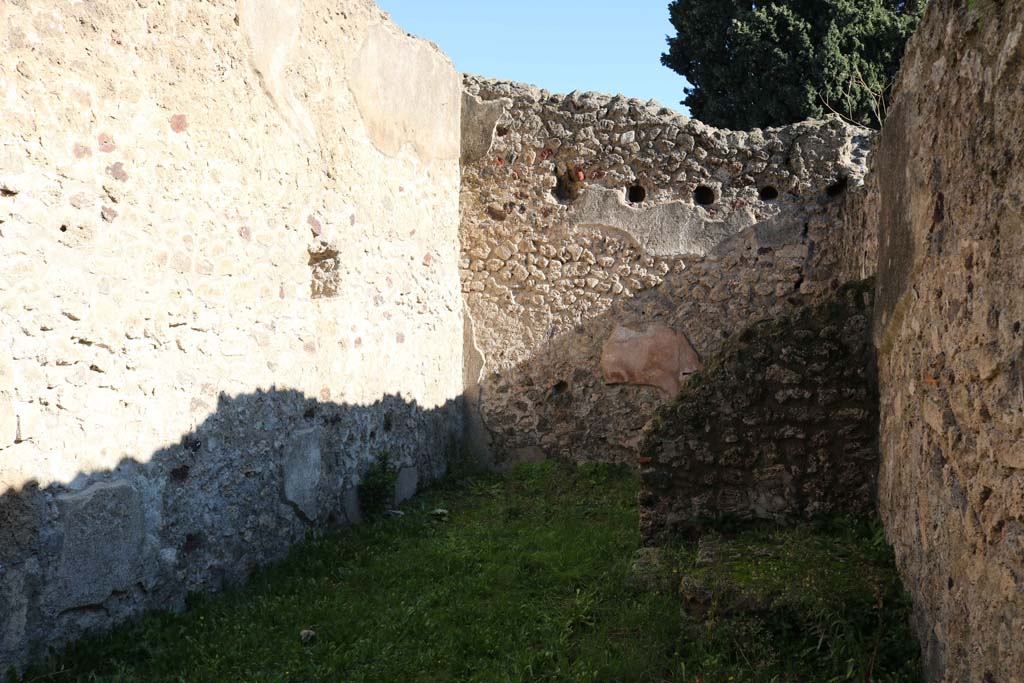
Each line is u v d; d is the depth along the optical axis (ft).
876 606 11.07
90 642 12.00
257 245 15.87
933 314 9.73
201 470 14.43
